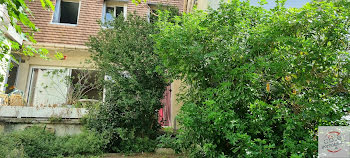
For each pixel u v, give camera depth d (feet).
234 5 13.71
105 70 24.82
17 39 30.30
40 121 24.38
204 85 14.19
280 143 10.66
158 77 24.95
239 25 13.47
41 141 21.24
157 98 24.23
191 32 14.15
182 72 14.67
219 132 11.79
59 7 38.42
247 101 11.44
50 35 35.91
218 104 11.59
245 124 10.91
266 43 11.91
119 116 24.08
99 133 23.39
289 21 11.78
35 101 33.50
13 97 26.16
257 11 13.73
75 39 36.55
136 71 24.63
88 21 38.22
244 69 11.46
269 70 11.60
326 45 10.98
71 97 29.43
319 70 10.60
